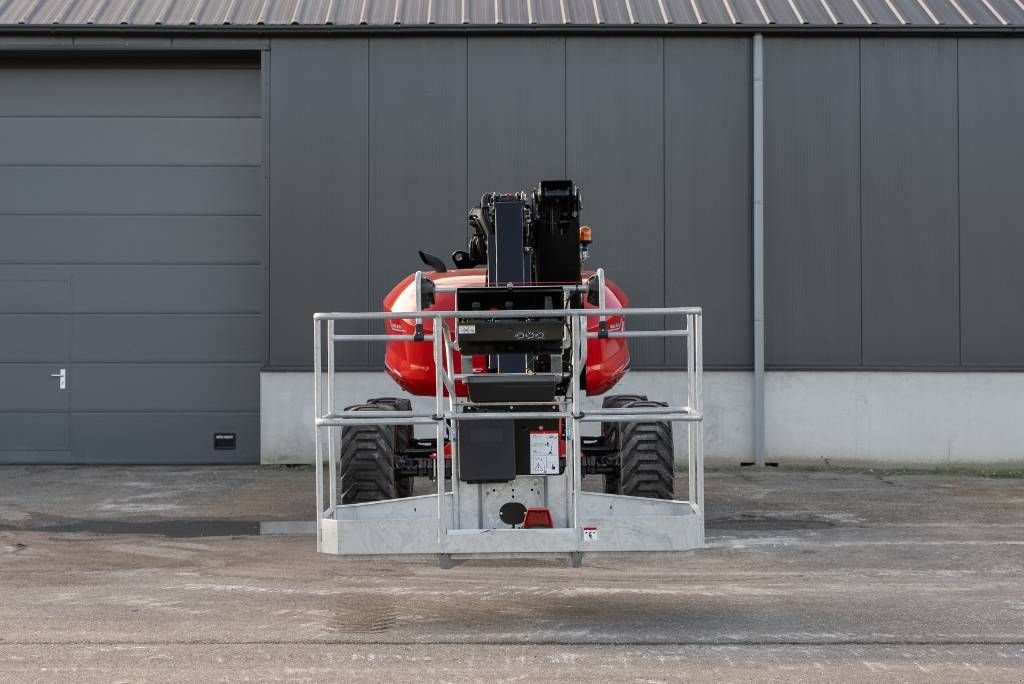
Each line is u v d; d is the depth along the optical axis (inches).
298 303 590.6
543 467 251.1
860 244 592.4
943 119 594.2
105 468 594.9
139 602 271.6
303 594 280.8
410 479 384.8
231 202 614.5
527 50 593.0
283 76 593.0
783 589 286.4
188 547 354.0
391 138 592.4
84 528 395.5
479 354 259.1
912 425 589.3
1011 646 228.7
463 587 289.0
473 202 591.2
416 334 261.9
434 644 230.2
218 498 474.9
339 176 591.8
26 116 615.5
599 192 592.7
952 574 306.7
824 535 374.0
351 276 590.2
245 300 612.7
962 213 592.7
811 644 230.1
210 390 609.6
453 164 592.1
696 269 592.4
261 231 596.1
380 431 327.3
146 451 609.0
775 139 594.2
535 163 593.0
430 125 592.1
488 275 299.3
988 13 602.2
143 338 611.5
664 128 593.3
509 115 592.4
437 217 591.8
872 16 598.9
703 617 254.2
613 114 593.0
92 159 614.5
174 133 615.8
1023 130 594.9
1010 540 364.2
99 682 203.8
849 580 298.0
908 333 591.2
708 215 592.4
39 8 608.4
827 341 591.2
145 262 613.3
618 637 235.6
